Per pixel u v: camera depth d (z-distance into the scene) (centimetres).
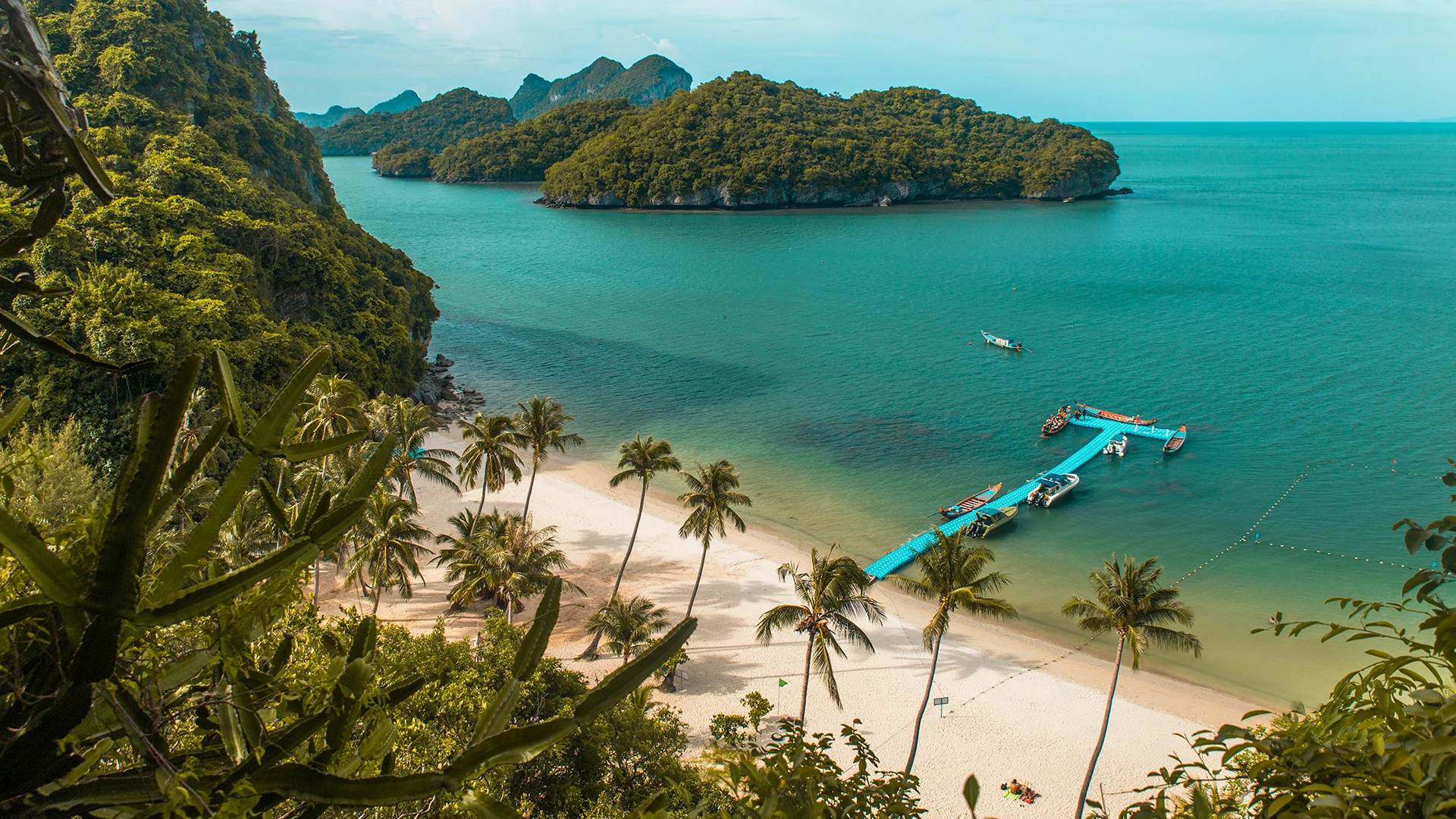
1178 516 6588
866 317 12794
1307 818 534
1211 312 12619
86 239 6234
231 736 520
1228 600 5491
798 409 9006
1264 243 18475
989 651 4900
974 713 4319
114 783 441
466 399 9281
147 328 5334
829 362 10569
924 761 3962
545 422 5844
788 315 12950
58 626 412
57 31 10300
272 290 7919
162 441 382
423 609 5031
